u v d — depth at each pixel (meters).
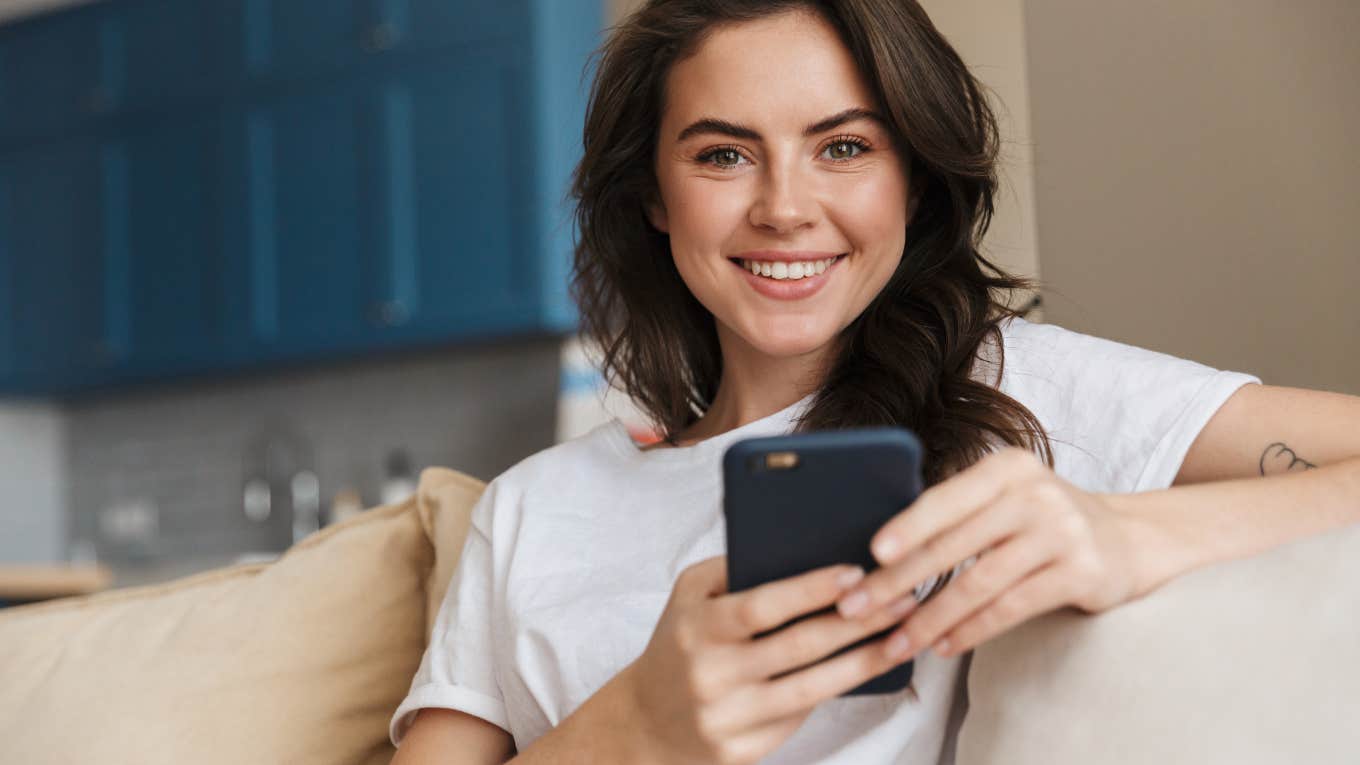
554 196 3.78
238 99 4.31
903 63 1.11
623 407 1.89
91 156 4.62
